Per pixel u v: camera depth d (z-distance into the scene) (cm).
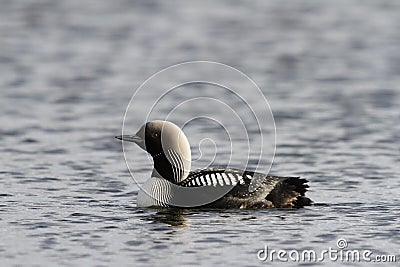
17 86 2197
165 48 2720
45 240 1077
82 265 992
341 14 3291
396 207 1217
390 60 2530
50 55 2597
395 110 1936
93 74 2352
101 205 1243
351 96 2089
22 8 3344
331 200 1257
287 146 1638
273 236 1086
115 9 3381
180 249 1043
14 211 1206
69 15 3238
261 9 3412
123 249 1044
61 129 1770
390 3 3488
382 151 1588
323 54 2633
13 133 1731
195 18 3231
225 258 1015
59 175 1427
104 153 1588
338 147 1623
